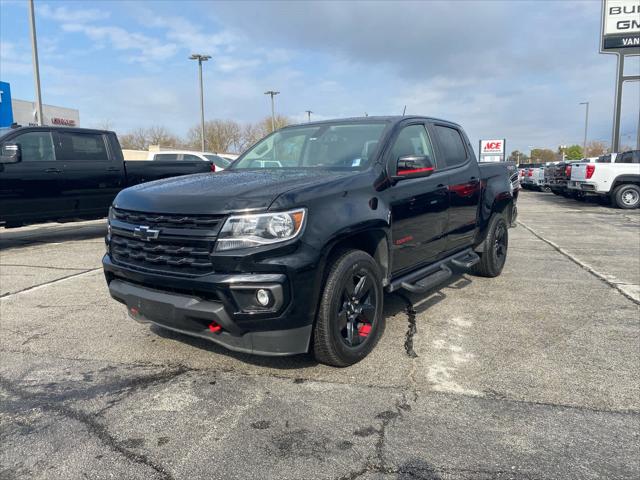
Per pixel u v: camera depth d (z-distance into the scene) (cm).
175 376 342
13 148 777
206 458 248
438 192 464
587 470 236
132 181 958
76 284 607
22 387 330
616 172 1609
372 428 274
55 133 861
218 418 286
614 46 2470
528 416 286
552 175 2088
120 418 288
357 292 353
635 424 277
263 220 296
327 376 339
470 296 538
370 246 382
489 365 356
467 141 579
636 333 422
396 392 315
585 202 1938
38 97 1947
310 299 309
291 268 296
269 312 296
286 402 304
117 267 349
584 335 417
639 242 929
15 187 804
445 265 486
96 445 261
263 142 500
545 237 1001
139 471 239
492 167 620
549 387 322
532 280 613
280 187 322
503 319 459
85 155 897
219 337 317
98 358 376
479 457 247
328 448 256
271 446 258
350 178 360
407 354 376
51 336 425
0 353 389
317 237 311
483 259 600
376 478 232
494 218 599
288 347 309
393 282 405
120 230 350
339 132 449
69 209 877
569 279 619
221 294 295
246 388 323
